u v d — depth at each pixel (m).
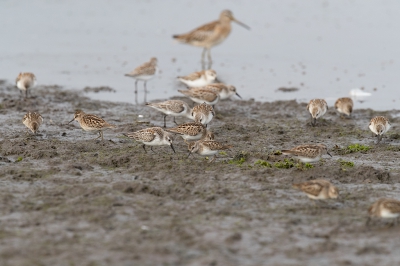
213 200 12.94
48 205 12.37
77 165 14.92
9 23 37.41
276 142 18.06
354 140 18.52
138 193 13.23
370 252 10.53
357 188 13.91
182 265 9.94
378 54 31.25
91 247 10.49
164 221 11.70
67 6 42.41
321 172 14.76
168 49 33.03
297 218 11.99
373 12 40.56
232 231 11.30
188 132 17.14
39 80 26.44
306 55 31.45
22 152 16.11
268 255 10.38
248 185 13.93
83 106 22.33
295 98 24.22
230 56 31.72
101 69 28.77
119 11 41.22
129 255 10.21
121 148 16.94
